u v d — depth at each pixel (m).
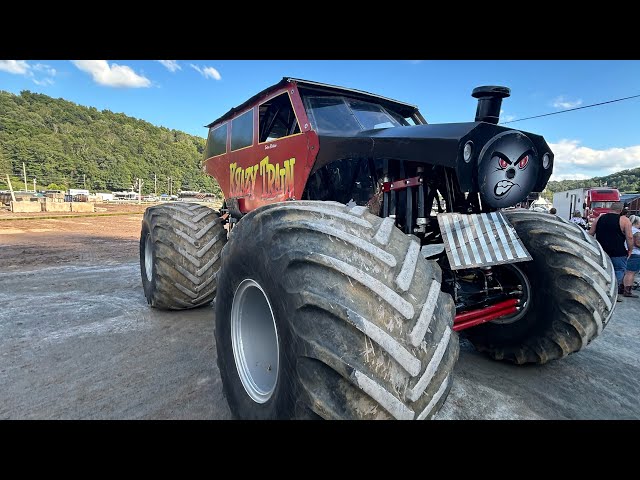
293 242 1.63
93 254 9.34
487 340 3.13
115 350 3.36
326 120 3.20
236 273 2.04
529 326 2.87
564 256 2.66
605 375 2.97
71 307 4.68
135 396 2.57
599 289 2.56
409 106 3.86
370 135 2.71
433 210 3.02
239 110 4.17
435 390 1.44
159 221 4.07
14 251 9.48
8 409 2.40
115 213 28.83
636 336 4.03
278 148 3.38
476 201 2.69
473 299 2.98
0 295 5.29
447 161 2.22
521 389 2.71
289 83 3.27
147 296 4.52
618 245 6.23
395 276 1.52
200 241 4.03
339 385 1.36
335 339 1.37
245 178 3.99
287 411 1.52
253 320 2.06
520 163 2.39
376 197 2.88
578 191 25.69
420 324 1.44
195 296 4.04
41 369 2.97
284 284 1.57
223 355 2.20
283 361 1.57
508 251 2.54
